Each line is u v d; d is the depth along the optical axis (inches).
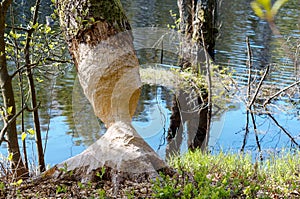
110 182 149.0
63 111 321.4
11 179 150.3
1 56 158.4
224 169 178.4
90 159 154.6
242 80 347.6
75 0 172.7
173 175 154.6
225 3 721.6
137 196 135.5
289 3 715.4
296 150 247.9
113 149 153.4
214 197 122.0
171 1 800.9
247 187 142.6
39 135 202.1
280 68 368.5
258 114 285.6
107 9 171.6
